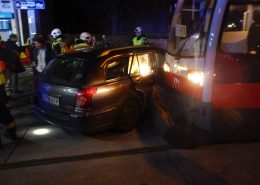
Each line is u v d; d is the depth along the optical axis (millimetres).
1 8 9711
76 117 4535
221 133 4445
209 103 4160
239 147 4527
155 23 25953
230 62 4082
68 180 3768
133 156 4344
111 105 4828
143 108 5512
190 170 3936
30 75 10500
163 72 5703
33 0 9836
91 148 4637
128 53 5312
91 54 5000
